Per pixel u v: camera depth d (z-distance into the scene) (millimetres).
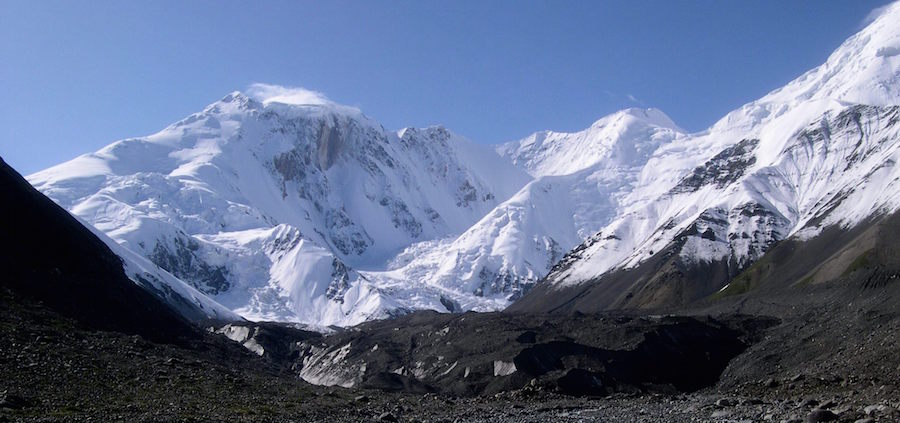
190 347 132000
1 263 114812
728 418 81375
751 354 143125
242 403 89688
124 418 73062
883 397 84000
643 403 106438
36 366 86500
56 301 114938
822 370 116312
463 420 88500
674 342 149625
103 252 152250
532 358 141000
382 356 170625
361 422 83812
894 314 132000
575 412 97438
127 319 127000
